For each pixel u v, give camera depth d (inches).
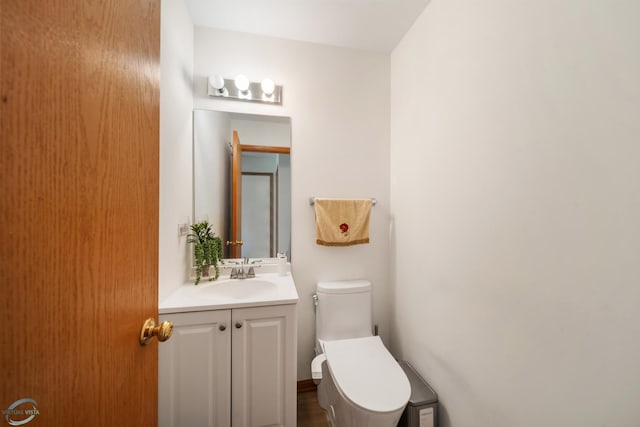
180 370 43.5
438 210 50.1
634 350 22.3
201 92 60.7
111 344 18.1
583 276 26.1
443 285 48.6
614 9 23.4
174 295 48.4
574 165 26.8
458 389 44.1
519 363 33.0
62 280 13.9
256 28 61.4
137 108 21.9
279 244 66.0
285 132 65.7
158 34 26.0
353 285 64.8
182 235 54.1
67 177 14.2
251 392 46.0
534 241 31.1
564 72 27.6
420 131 56.5
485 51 38.5
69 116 14.3
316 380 51.7
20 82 11.3
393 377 45.1
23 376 11.5
